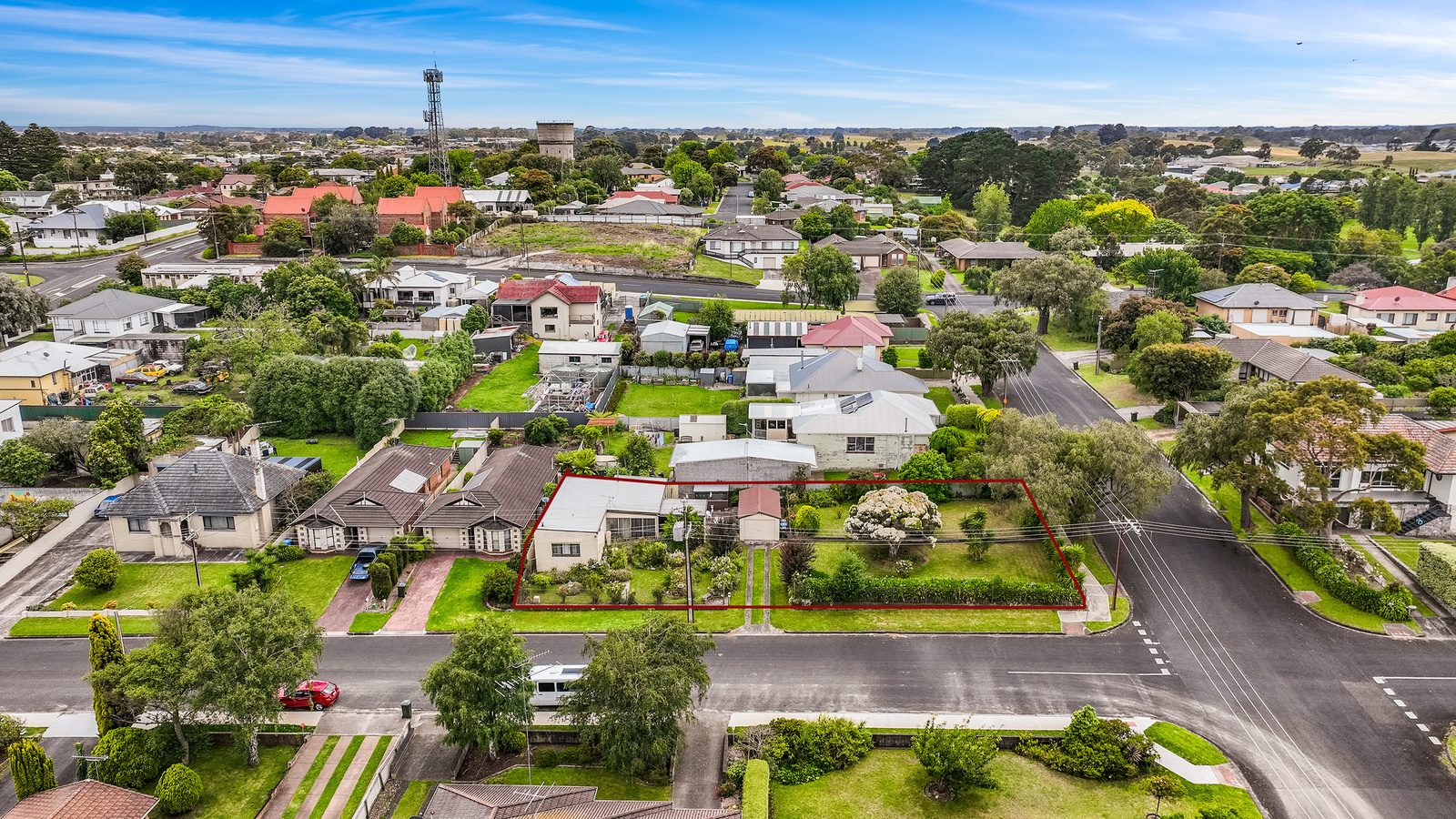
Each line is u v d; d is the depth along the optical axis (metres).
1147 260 140.38
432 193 175.12
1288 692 48.47
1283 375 89.00
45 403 87.12
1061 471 61.66
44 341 106.31
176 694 39.78
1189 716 46.66
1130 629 54.53
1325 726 45.72
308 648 43.72
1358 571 58.94
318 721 46.28
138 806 37.50
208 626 41.28
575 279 135.62
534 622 54.97
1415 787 41.56
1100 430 64.38
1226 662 51.19
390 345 99.81
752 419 79.25
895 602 57.09
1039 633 54.16
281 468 69.44
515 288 119.69
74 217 160.75
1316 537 61.75
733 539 64.44
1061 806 40.34
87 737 44.75
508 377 100.44
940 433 75.88
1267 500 68.56
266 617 42.47
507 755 43.84
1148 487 60.72
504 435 83.62
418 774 42.41
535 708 47.25
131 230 165.25
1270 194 178.50
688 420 81.38
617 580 58.94
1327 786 41.62
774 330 106.88
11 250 150.75
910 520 60.75
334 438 83.62
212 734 45.00
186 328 113.38
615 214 187.88
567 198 197.12
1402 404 85.19
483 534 62.88
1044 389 97.88
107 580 57.59
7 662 50.78
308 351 96.38
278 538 64.50
